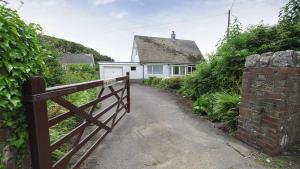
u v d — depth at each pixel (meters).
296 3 4.41
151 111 5.32
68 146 2.72
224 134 3.47
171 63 19.38
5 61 1.25
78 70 14.68
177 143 3.08
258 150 2.76
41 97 1.51
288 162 2.40
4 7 1.42
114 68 17.81
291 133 2.73
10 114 1.34
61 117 1.88
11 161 1.44
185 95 7.35
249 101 2.93
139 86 13.92
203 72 6.09
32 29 1.63
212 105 4.65
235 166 2.36
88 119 2.54
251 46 4.82
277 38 4.41
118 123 4.15
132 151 2.80
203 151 2.78
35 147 1.50
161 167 2.37
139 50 19.34
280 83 2.41
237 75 4.80
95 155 2.67
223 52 5.25
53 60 5.81
